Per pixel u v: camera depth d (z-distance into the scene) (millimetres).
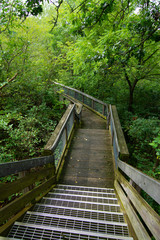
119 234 1685
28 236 1596
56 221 1852
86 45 4668
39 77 5812
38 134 4656
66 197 2631
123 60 3105
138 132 4633
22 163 1733
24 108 5266
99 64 4355
